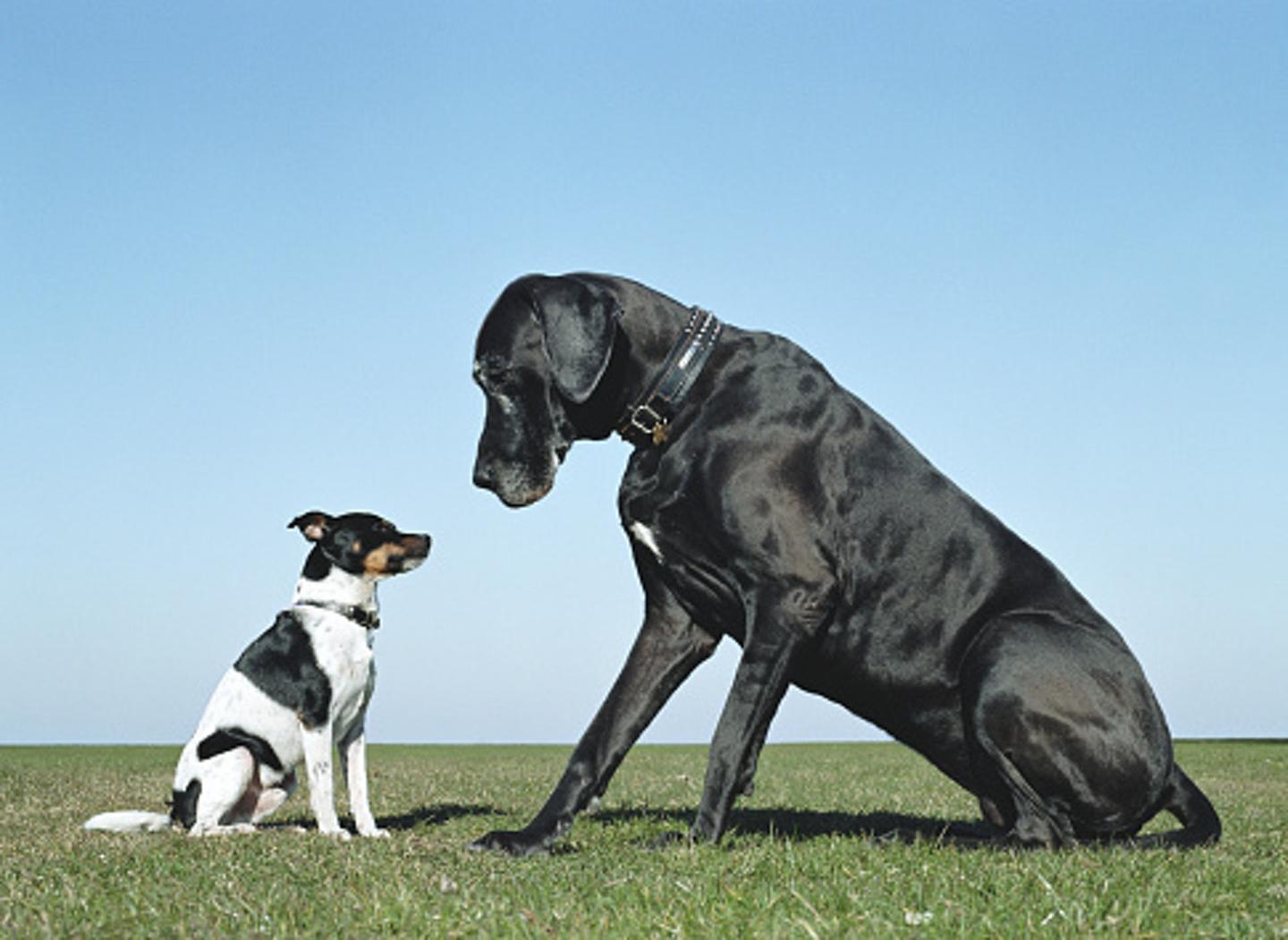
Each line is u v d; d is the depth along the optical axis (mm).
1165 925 2480
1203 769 6535
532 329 3162
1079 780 3080
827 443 3160
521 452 3178
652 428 3168
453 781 4965
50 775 5039
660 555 3203
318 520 3656
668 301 3215
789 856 2885
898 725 3268
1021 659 3082
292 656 3559
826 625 3180
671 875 2764
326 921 2496
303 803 4250
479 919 2484
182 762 3568
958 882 2701
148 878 2816
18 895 2654
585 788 3174
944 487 3227
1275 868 2920
